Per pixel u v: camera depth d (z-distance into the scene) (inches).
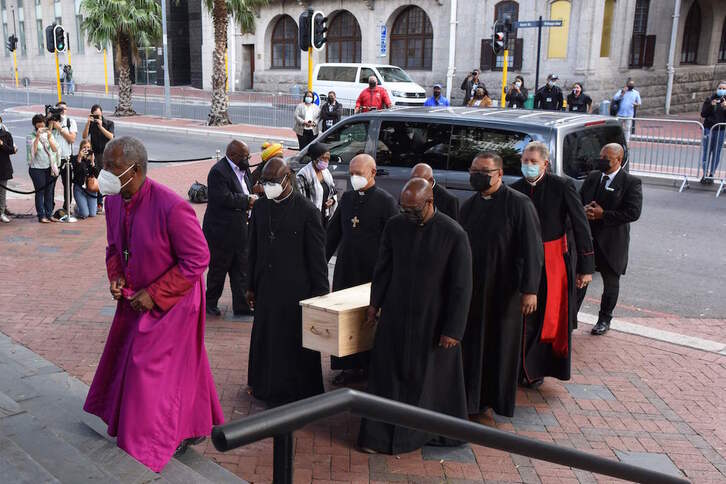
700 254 372.5
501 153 307.4
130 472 133.5
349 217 214.8
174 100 1408.7
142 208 144.2
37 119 418.6
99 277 318.0
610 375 227.1
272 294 191.2
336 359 212.1
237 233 261.6
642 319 279.7
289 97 1116.5
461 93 1142.3
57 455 134.6
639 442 185.2
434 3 1157.7
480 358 185.9
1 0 2257.6
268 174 184.1
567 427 192.9
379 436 171.9
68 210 440.1
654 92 1102.4
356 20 1299.2
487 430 92.0
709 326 271.3
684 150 574.9
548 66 1023.0
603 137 324.2
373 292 177.3
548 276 205.0
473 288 186.1
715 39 1205.7
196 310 147.9
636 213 244.8
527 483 164.1
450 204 215.9
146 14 1137.4
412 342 168.9
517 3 1039.6
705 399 210.7
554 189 209.8
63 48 912.3
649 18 1074.7
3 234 399.9
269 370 194.1
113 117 1151.6
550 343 211.3
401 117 338.6
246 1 1007.6
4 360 213.3
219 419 158.9
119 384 147.6
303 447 175.9
